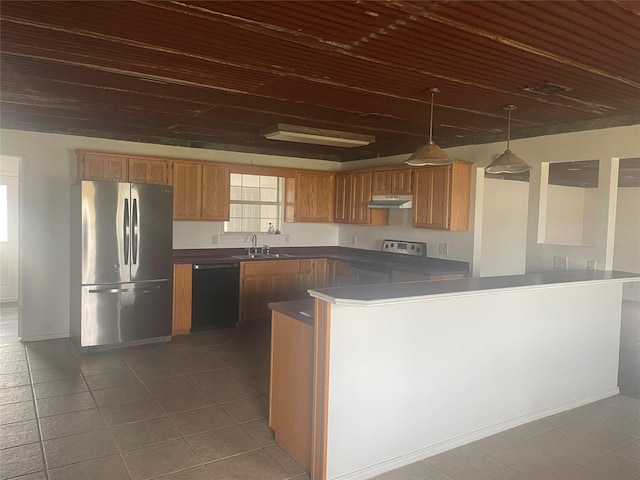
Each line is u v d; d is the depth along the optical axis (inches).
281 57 104.3
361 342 103.0
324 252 279.7
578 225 364.2
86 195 183.3
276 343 119.7
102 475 102.5
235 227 253.3
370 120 168.7
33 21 87.3
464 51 97.7
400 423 109.7
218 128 192.2
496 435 125.3
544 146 174.7
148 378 161.3
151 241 197.9
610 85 120.2
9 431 121.4
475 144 201.2
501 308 125.1
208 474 104.5
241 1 77.0
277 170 249.6
